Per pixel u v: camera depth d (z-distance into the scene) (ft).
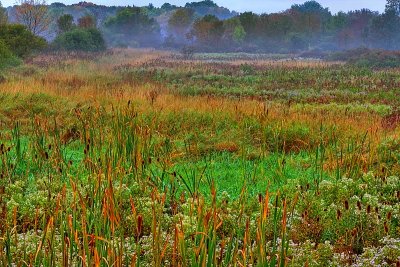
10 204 22.24
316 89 93.35
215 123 47.96
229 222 21.15
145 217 21.36
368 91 89.04
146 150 29.76
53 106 54.80
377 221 21.91
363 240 21.30
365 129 44.80
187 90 85.71
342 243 20.53
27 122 48.73
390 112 64.03
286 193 25.62
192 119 49.26
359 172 29.94
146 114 48.26
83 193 23.31
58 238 18.56
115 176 24.88
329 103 73.05
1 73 90.22
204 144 41.11
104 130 36.22
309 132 42.34
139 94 62.75
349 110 63.36
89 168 26.76
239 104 59.31
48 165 28.99
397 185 27.96
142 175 27.02
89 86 72.79
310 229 21.65
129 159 29.45
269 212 21.50
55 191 25.36
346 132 42.65
